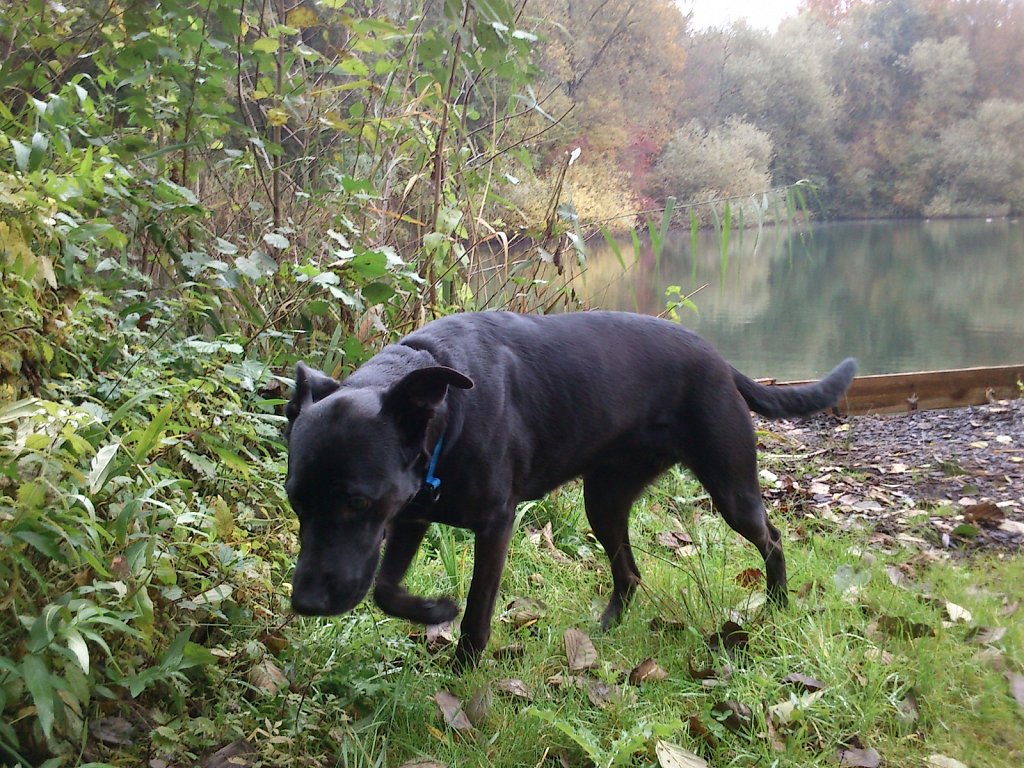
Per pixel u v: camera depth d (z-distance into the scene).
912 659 3.05
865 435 6.61
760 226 5.01
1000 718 2.75
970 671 2.98
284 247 3.98
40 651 1.76
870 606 3.45
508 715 2.64
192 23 3.98
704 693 2.83
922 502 5.11
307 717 2.37
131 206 3.91
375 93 4.78
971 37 27.83
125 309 3.59
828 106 22.34
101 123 3.95
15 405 1.93
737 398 3.39
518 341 3.11
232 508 2.96
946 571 3.93
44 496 1.89
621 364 3.24
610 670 2.96
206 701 2.41
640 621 3.33
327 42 4.68
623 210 9.93
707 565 3.86
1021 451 5.96
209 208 4.31
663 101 12.67
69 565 2.02
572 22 8.65
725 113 18.84
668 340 3.38
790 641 3.09
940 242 25.67
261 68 4.41
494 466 2.85
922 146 27.95
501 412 2.89
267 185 4.85
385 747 2.40
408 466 2.51
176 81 4.14
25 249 2.38
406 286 4.28
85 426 2.15
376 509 2.43
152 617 2.10
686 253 18.08
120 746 2.19
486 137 5.52
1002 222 28.97
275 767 2.20
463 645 2.89
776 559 3.48
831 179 26.59
